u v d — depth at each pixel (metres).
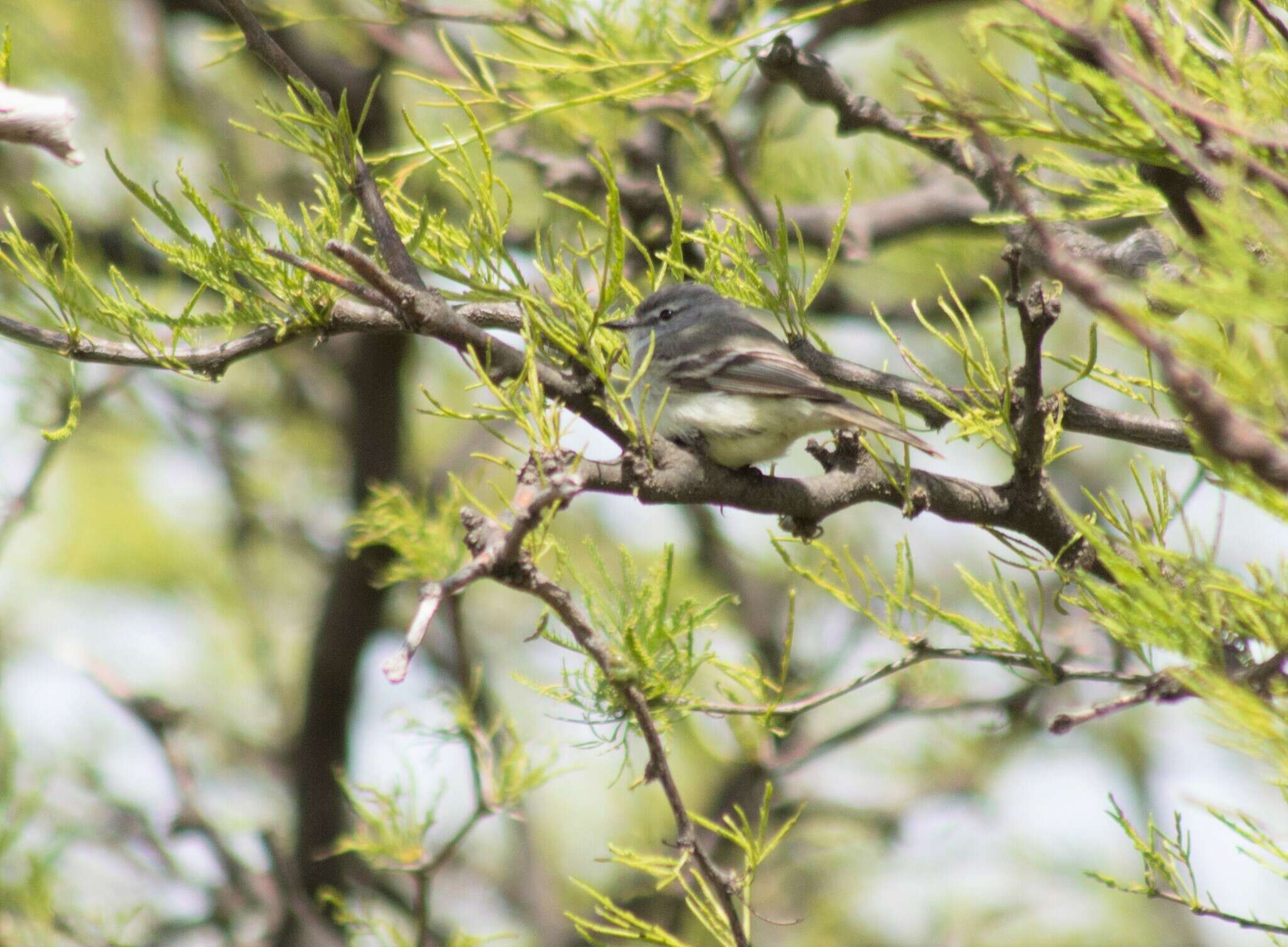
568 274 7.08
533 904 14.85
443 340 6.51
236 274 7.38
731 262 8.45
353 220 7.14
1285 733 4.44
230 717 16.23
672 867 6.54
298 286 6.88
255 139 14.32
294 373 16.77
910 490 7.18
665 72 6.88
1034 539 7.36
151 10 13.48
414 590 16.91
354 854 14.66
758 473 7.16
